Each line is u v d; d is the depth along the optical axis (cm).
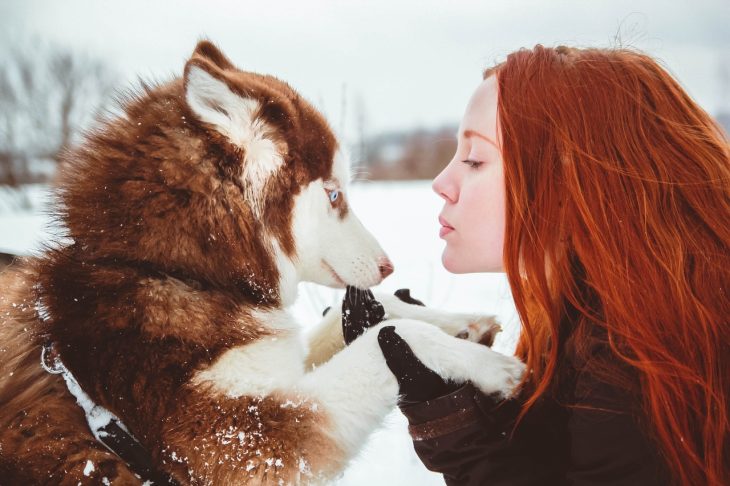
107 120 219
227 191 205
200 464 179
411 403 184
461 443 174
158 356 182
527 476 172
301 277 246
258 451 180
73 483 172
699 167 161
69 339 183
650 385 145
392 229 827
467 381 182
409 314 234
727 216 157
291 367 206
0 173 1495
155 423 180
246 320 201
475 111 188
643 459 148
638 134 162
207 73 202
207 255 200
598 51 181
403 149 1861
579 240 160
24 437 175
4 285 214
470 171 189
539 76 172
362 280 247
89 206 198
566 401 177
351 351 201
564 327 182
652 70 174
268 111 217
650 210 156
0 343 190
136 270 191
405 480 283
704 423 148
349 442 192
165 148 200
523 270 183
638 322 150
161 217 194
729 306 152
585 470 156
